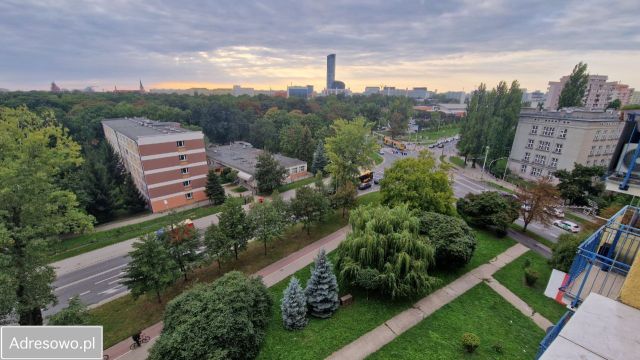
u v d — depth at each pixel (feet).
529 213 94.84
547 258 80.33
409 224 66.44
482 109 193.26
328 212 94.84
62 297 74.08
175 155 131.03
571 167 142.10
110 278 81.76
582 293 28.99
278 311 60.80
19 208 55.47
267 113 284.20
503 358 48.73
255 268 79.15
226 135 256.32
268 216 79.61
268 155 153.28
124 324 62.69
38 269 59.11
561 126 145.38
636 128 25.58
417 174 90.53
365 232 64.44
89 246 96.89
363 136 121.60
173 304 49.06
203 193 143.33
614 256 31.63
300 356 49.37
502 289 66.95
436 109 463.01
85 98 274.36
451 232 70.90
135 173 140.46
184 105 303.27
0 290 46.98
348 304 62.03
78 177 115.24
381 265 61.41
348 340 52.60
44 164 60.80
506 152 181.16
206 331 43.27
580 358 15.64
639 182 25.43
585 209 119.55
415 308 60.34
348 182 112.78
